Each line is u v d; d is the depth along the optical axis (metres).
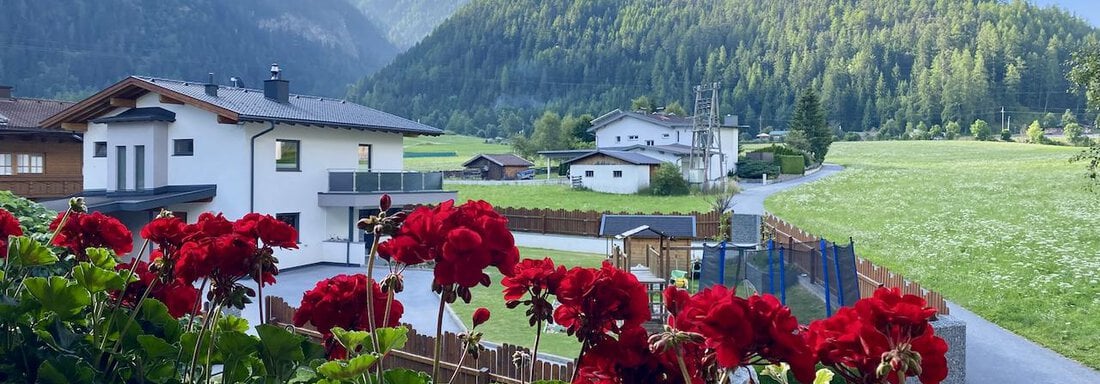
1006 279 22.75
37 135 28.67
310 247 24.81
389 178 26.11
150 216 23.31
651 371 2.65
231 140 22.84
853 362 2.17
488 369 10.00
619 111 70.94
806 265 13.58
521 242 33.22
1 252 3.75
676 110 110.94
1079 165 68.12
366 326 3.38
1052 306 19.38
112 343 3.28
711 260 13.96
